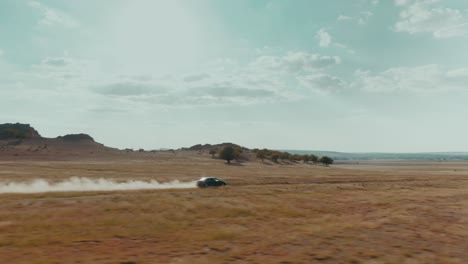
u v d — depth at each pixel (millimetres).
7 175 76562
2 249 16969
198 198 42875
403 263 15328
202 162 190250
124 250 17172
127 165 137375
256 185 65375
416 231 23062
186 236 21219
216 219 29625
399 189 58406
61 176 77938
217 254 16344
